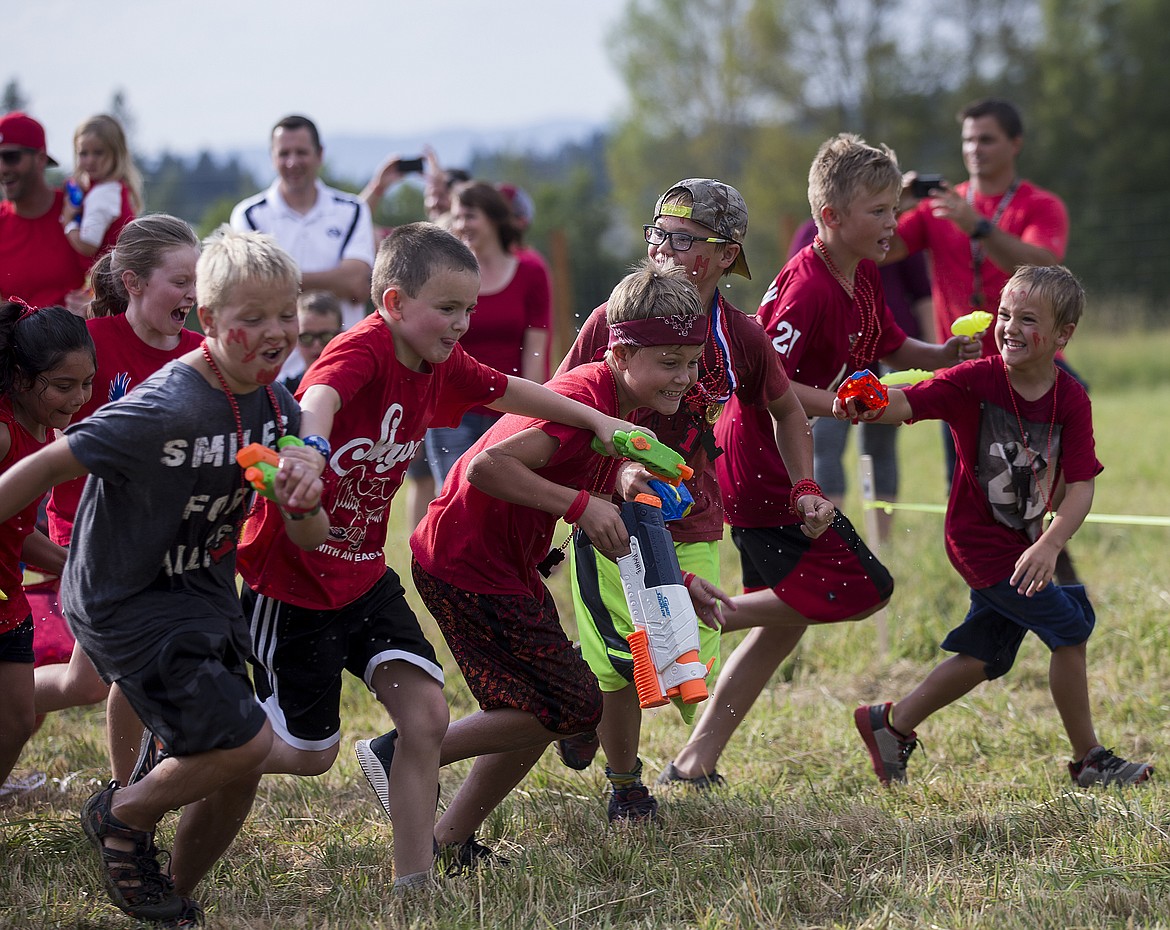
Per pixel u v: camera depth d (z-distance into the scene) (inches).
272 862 539.2
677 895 482.0
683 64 5708.7
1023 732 703.1
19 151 826.2
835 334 645.3
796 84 5561.0
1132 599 907.4
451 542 515.5
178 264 561.3
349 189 2662.4
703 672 488.7
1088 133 4921.3
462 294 469.7
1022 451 619.8
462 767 677.3
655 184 5856.3
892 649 877.8
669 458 493.7
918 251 965.8
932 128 5477.4
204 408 423.5
